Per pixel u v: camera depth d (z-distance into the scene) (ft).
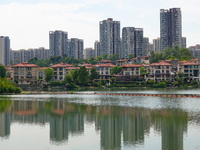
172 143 154.51
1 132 184.14
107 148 148.15
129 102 366.43
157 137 167.73
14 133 181.16
